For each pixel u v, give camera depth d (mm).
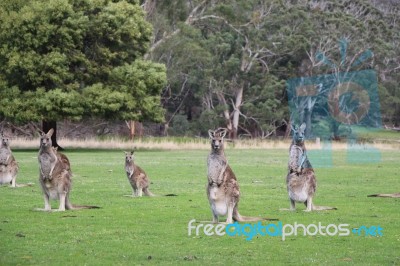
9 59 72188
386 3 135000
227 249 19641
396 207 28250
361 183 39719
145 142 83375
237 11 116250
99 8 76750
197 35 114062
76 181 38531
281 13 117688
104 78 77062
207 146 81812
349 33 113688
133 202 29375
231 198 22953
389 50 117062
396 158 64812
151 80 74875
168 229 22578
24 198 30531
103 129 110375
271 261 18234
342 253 19281
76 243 20344
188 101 120688
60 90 71812
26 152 68312
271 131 114438
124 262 18016
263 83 116062
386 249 19859
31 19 72000
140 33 76938
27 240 20719
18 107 72188
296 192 26469
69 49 74375
